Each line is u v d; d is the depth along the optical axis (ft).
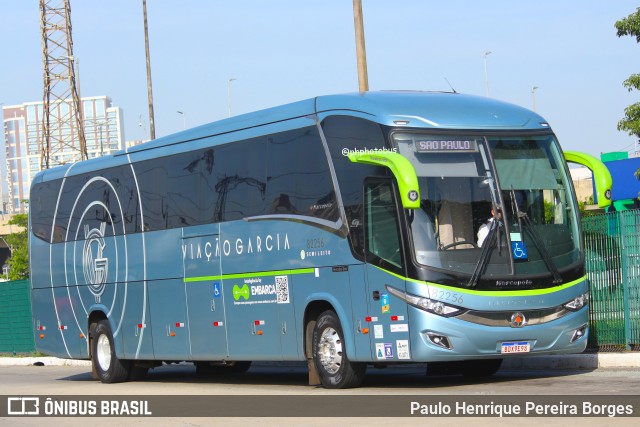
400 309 46.78
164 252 64.39
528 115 50.52
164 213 64.54
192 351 62.08
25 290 111.65
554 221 48.98
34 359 106.63
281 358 54.65
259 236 55.77
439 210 46.78
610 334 57.77
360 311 48.96
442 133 47.85
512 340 46.98
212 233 59.72
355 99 50.19
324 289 51.08
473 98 51.13
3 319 115.96
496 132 48.83
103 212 71.15
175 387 62.90
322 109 51.75
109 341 70.69
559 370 55.42
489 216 47.26
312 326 52.80
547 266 47.91
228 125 59.06
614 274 57.36
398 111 48.26
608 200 50.65
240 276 57.36
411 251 46.26
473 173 47.70
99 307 71.41
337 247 50.19
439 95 50.98
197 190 61.31
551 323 47.78
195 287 61.46
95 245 71.92
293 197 53.21
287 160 53.78
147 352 66.64
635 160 136.46
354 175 49.26
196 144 61.77
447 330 45.78
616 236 57.16
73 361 104.12
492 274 46.60
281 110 54.85
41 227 78.69
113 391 62.08
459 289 45.98
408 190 44.68
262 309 55.67
